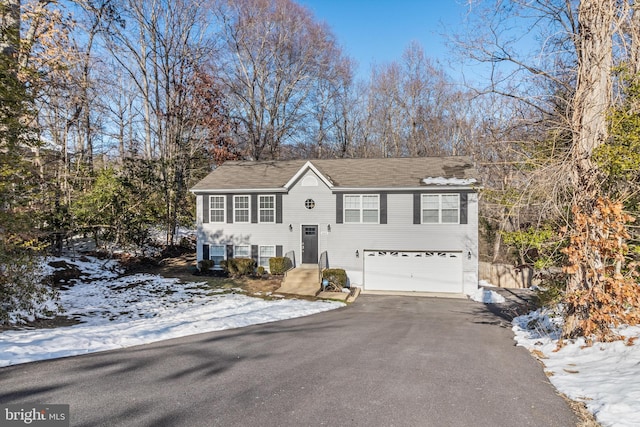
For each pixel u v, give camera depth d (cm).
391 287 1878
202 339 804
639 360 517
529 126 838
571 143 725
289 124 3516
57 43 1373
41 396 444
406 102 3678
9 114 897
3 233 911
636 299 580
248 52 3278
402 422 379
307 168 1962
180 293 1585
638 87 634
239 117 3247
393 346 744
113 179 2036
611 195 692
